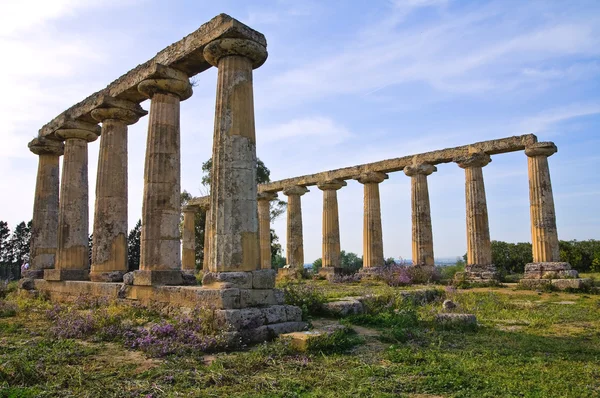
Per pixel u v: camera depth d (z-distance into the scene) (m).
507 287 22.27
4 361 7.00
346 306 12.84
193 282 12.76
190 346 8.26
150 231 12.32
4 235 53.06
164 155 12.66
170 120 12.94
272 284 10.57
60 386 6.11
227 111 10.66
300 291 13.37
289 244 32.94
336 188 31.86
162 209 12.43
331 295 15.52
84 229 17.69
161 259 12.21
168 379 6.47
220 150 10.55
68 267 16.92
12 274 49.28
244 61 11.03
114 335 9.59
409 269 25.44
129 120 15.93
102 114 15.59
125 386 6.16
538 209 23.47
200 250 46.31
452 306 14.35
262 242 33.78
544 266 22.67
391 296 14.99
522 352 8.25
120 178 15.58
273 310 9.89
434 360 7.52
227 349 8.45
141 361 7.71
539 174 23.53
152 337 8.84
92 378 6.52
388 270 26.59
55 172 20.20
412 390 6.06
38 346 8.72
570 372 6.86
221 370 6.84
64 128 17.75
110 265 14.99
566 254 38.06
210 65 12.77
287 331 9.76
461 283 23.11
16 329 10.91
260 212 34.38
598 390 5.99
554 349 8.54
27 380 6.31
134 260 51.56
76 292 15.36
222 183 10.40
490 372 6.85
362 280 26.73
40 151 19.80
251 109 10.95
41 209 19.64
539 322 11.87
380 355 8.03
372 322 11.55
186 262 38.62
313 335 8.52
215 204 10.44
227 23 10.68
